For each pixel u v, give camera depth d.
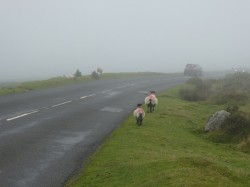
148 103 28.53
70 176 13.62
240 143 19.86
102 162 14.84
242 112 22.80
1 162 14.49
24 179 13.04
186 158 13.99
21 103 28.59
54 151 16.53
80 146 17.61
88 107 29.25
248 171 14.37
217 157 16.83
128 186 11.88
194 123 25.59
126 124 23.11
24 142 17.52
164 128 22.77
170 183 11.48
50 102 30.28
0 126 20.31
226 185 11.63
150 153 15.88
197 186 11.17
